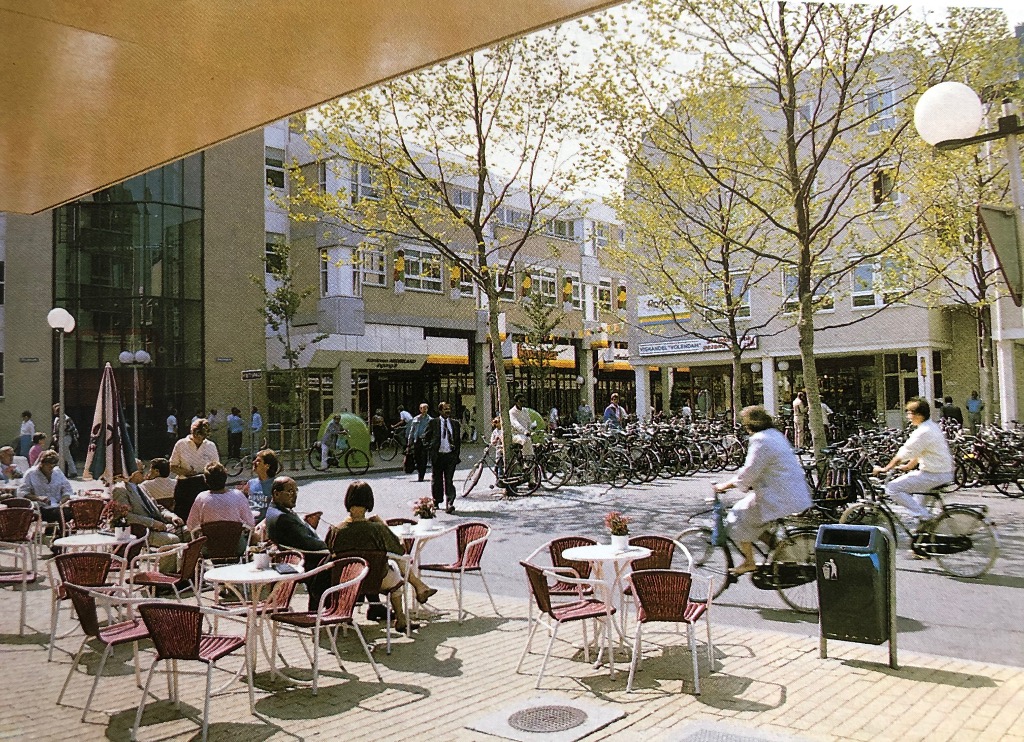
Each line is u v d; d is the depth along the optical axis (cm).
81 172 584
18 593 970
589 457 1867
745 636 693
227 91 463
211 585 940
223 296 3250
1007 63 1506
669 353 3762
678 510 1451
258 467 905
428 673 625
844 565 614
